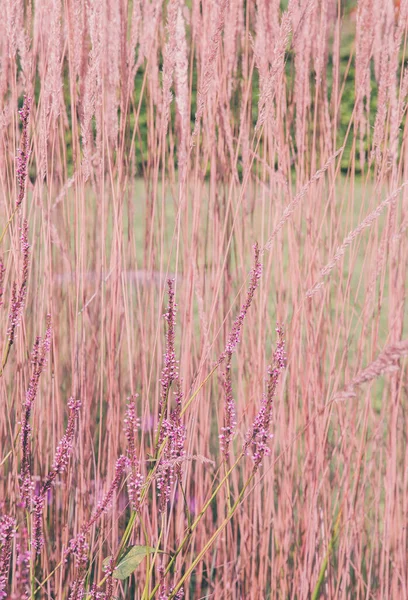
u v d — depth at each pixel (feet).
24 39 5.85
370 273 6.37
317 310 6.38
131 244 6.37
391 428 6.26
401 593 6.42
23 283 5.32
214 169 6.30
